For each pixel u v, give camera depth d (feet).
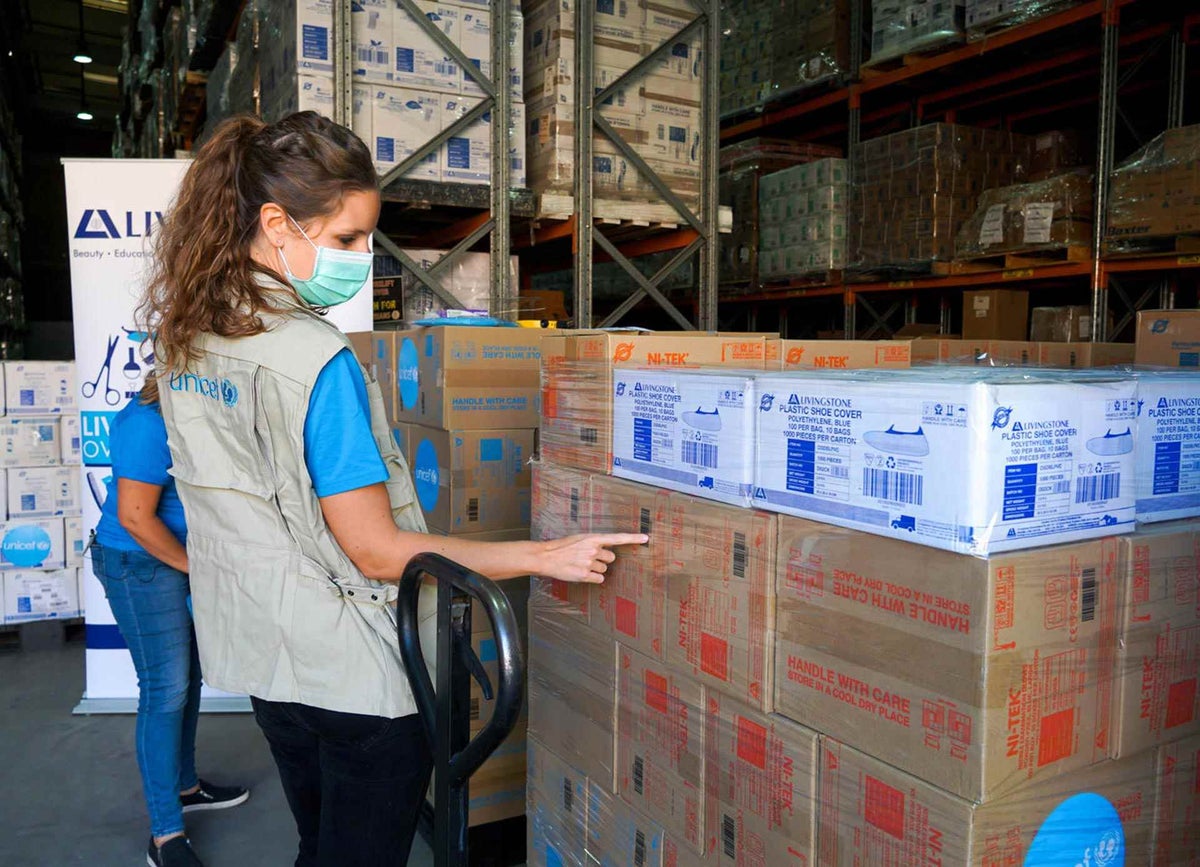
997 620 3.32
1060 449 3.53
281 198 4.31
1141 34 17.87
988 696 3.32
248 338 4.23
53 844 9.08
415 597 4.43
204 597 4.60
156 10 25.26
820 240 21.72
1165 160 15.88
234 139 4.42
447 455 8.66
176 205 4.48
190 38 19.89
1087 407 3.60
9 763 10.89
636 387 5.29
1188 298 20.77
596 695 5.64
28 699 12.98
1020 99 22.61
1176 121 17.63
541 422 6.38
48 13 42.86
